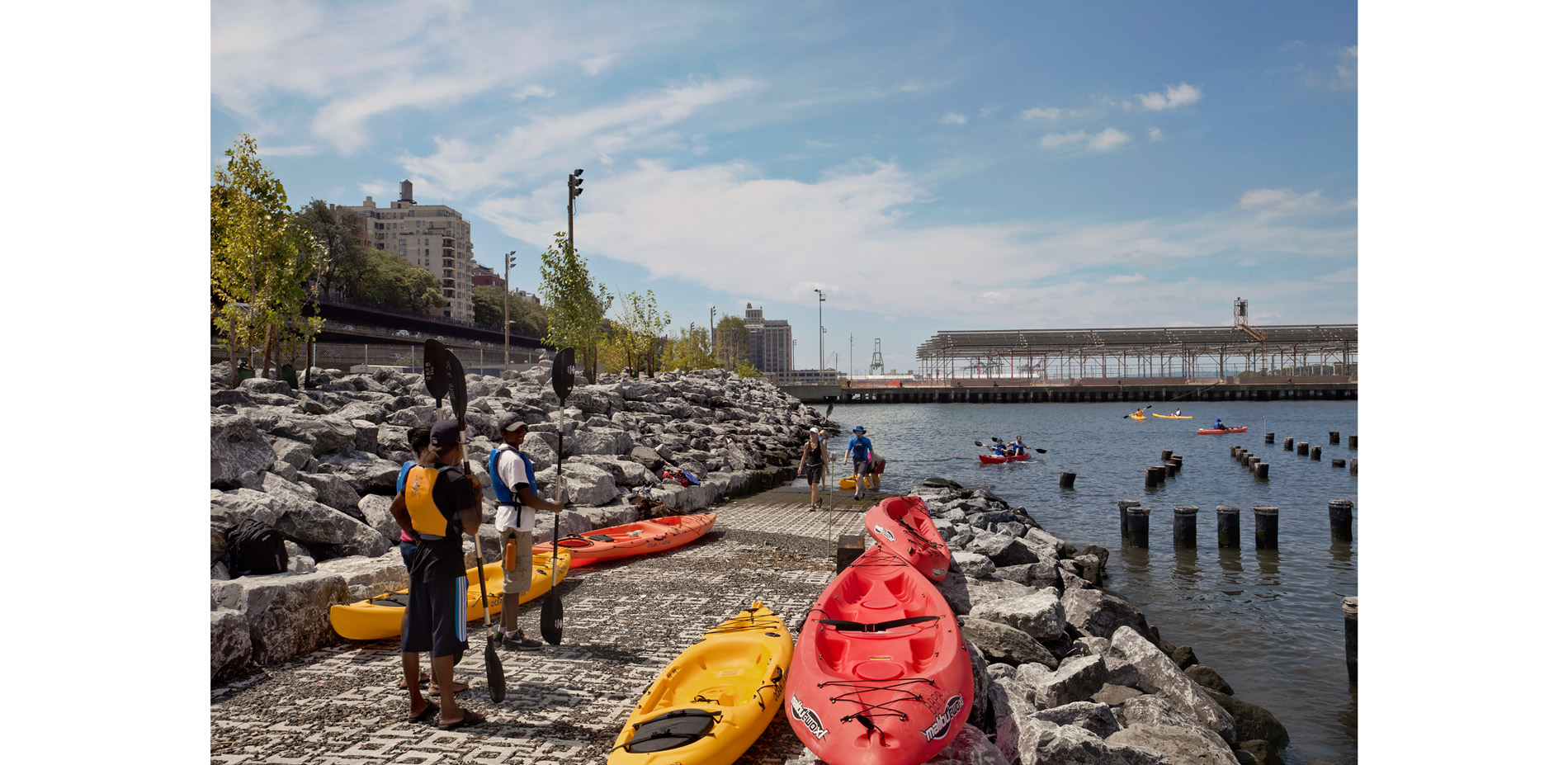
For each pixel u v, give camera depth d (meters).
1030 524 17.45
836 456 31.94
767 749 5.18
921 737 4.63
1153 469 25.75
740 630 6.50
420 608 5.29
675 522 12.78
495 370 41.34
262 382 13.62
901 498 12.23
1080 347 114.06
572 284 30.58
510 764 4.75
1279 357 110.56
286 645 6.52
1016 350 115.69
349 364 33.03
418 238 167.88
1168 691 7.11
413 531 5.33
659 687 5.36
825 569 10.53
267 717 5.39
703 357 67.88
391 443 12.65
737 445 25.34
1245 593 12.69
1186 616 11.31
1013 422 65.00
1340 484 27.27
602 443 17.25
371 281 86.81
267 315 16.75
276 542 7.12
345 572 7.70
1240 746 6.59
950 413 80.31
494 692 5.41
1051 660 7.62
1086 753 4.86
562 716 5.46
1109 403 100.50
